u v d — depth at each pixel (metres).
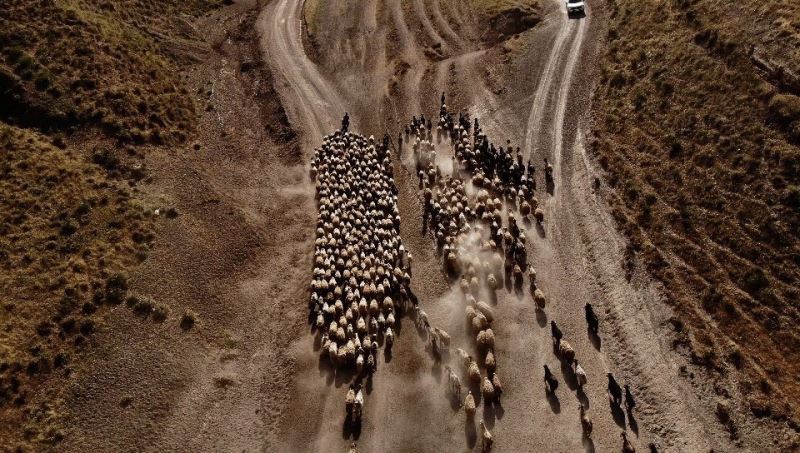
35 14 59.84
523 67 67.56
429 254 47.41
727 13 53.06
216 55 76.88
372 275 44.75
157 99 61.28
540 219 48.66
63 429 33.66
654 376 36.12
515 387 36.75
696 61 52.16
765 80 45.88
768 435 31.42
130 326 39.66
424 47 77.50
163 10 78.38
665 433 33.31
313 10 87.12
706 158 45.53
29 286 40.03
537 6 78.50
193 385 37.78
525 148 56.59
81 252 43.22
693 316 38.19
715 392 34.16
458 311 42.28
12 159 48.16
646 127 52.09
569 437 33.91
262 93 70.12
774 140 42.41
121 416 34.97
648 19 62.56
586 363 37.88
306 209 53.03
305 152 60.09
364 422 35.78
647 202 46.53
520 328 40.47
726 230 41.00
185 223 48.38
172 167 54.31
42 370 36.00
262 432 35.88
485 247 46.00
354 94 69.62
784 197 39.53
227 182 55.09
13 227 43.53
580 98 60.84
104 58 60.53
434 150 58.69
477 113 63.22
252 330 42.16
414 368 38.72
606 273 43.50
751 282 37.56
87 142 53.06
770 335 35.22
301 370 39.28
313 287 44.44
